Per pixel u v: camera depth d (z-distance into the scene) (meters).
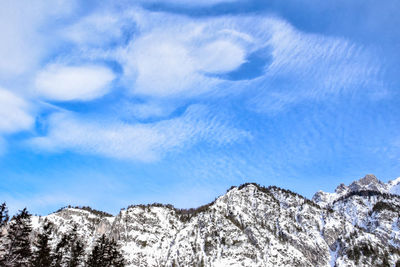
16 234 101.75
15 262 100.00
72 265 138.50
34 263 117.50
